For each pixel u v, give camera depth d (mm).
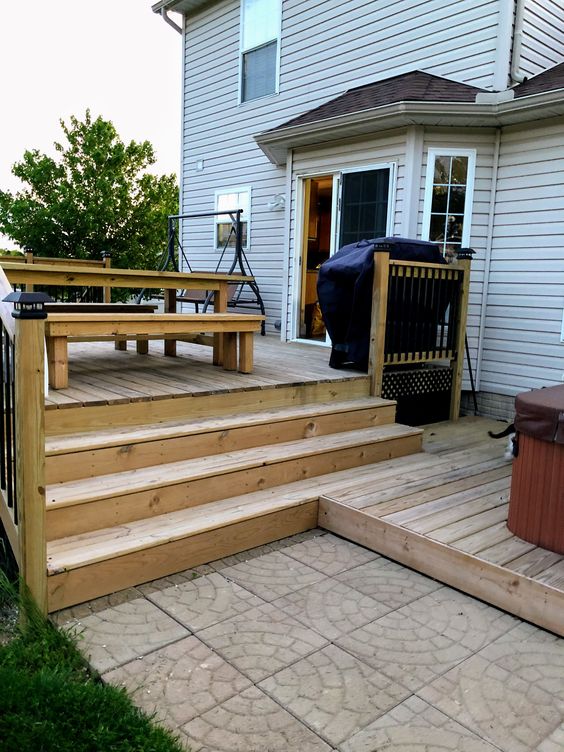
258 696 1894
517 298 5402
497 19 5414
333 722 1785
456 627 2316
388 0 6344
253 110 8102
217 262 8984
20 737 1646
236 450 3461
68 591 2338
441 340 5070
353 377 4375
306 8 7238
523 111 4930
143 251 17703
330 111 6211
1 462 2402
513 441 2807
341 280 4629
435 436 4727
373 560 2883
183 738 1710
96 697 1817
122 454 2977
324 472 3619
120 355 4977
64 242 16688
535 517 2650
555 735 1751
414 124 5477
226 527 2842
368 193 6090
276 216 7844
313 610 2414
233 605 2436
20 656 2031
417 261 4840
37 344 2078
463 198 5559
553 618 2281
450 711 1843
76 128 17641
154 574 2605
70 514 2584
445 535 2750
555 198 5082
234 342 4301
